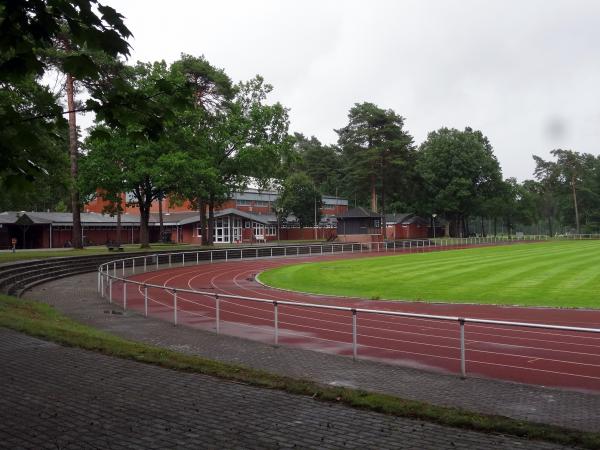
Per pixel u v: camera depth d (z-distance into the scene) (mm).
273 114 54219
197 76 51625
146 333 15227
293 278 32250
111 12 4918
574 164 119000
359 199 118750
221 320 17625
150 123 6078
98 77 5367
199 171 46188
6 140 5691
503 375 10781
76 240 45062
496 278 29125
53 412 6805
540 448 5594
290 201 89062
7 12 4801
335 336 14953
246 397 7523
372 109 81938
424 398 8773
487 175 97688
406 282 28625
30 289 24797
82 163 43969
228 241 76812
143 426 6289
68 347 10688
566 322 16828
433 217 99000
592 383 10180
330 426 6312
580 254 45781
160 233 71062
